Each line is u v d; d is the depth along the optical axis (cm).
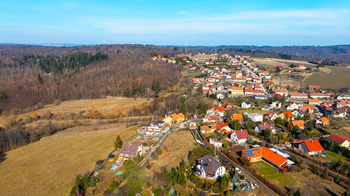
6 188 6750
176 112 14038
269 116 13000
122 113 14088
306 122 12250
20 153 9038
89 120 13300
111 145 9562
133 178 6731
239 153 8688
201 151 8219
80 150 9162
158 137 10356
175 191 6291
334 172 7325
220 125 11269
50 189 6650
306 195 6181
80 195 6212
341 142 9062
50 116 14050
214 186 6444
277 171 7462
